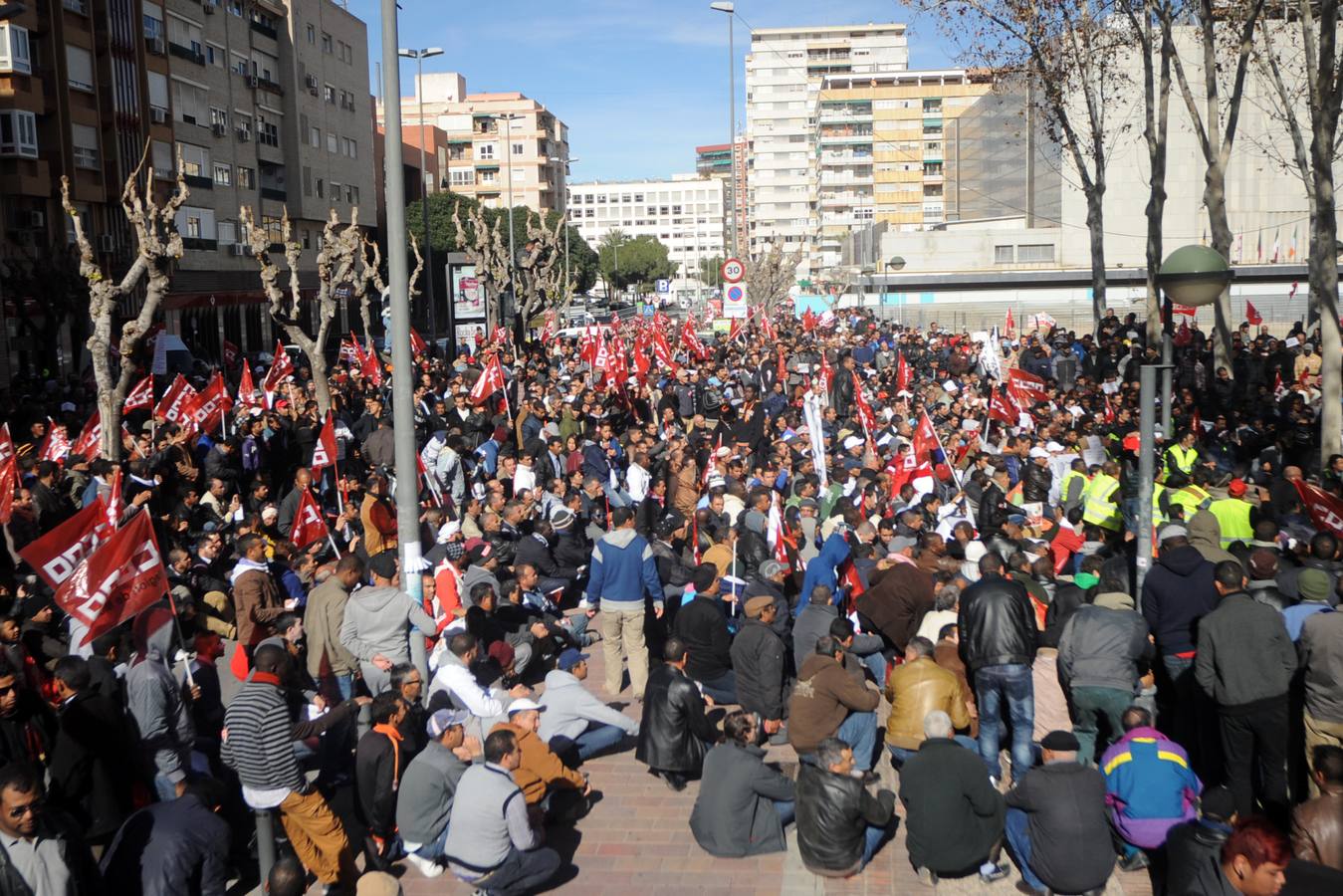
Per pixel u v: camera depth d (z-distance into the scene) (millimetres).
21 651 8852
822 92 142375
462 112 138250
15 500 13508
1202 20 25000
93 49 44969
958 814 7938
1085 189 32781
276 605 11172
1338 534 11586
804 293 85938
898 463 15586
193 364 38844
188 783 8500
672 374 31531
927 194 141500
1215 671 8336
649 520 17125
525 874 7973
